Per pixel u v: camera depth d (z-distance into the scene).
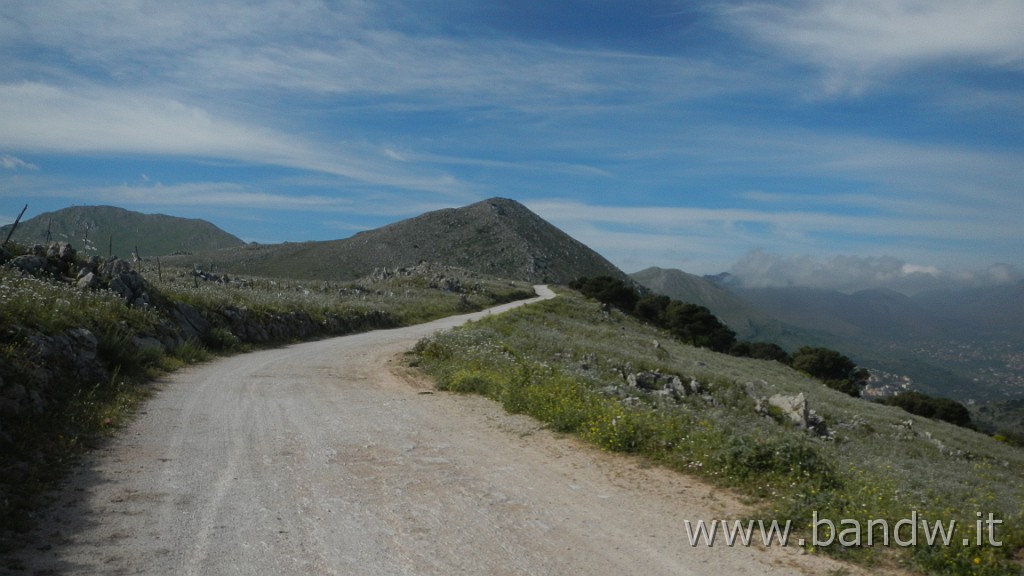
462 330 25.56
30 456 7.29
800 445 7.88
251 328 23.73
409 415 11.51
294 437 9.45
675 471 8.03
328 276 139.50
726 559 5.32
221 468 7.66
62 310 12.99
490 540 5.61
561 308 54.16
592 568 5.06
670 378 22.30
